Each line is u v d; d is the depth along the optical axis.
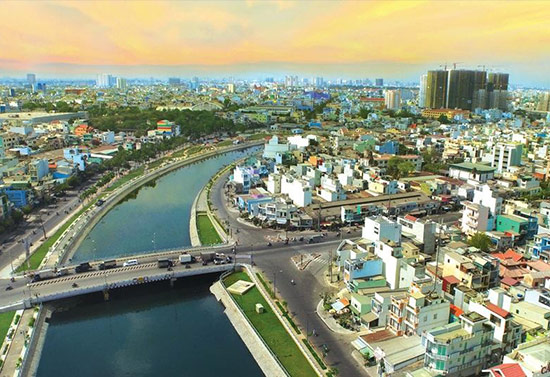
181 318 137.25
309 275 152.62
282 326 124.00
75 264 156.62
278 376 104.94
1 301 132.00
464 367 97.62
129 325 133.62
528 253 158.88
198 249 173.62
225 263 160.75
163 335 128.00
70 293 137.00
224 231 192.75
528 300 115.12
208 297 149.88
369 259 140.75
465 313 104.69
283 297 137.88
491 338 100.12
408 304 112.31
